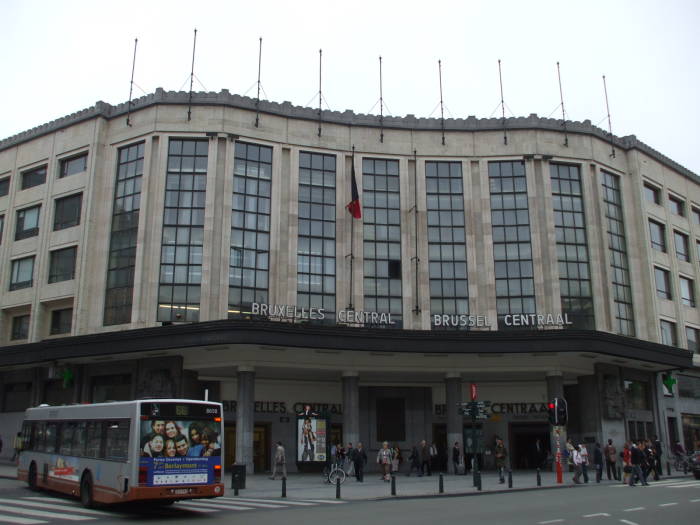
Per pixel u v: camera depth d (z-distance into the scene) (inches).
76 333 1614.2
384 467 1368.1
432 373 1660.9
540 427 1793.8
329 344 1443.2
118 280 1633.9
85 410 857.5
